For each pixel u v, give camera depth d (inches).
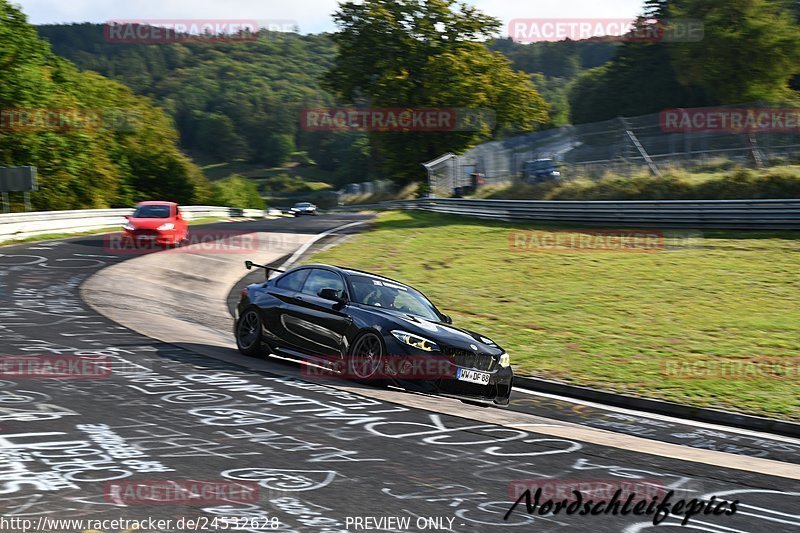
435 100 2066.9
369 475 202.2
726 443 307.1
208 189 2824.8
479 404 342.6
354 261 874.1
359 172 5265.8
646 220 985.5
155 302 597.9
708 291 653.9
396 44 2101.4
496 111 2257.6
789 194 963.3
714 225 923.4
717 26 1614.2
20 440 213.2
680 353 474.3
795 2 2033.7
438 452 231.1
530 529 171.0
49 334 401.7
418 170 2156.7
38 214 1083.9
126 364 334.0
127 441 219.5
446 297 669.9
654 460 246.2
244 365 358.0
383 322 336.2
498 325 560.4
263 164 6702.8
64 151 1878.7
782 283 664.4
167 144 2588.6
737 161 1085.8
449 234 1073.5
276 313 381.1
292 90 7519.7
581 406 368.5
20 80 1748.3
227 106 7086.6
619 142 1211.2
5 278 643.5
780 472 246.2
